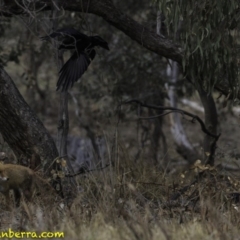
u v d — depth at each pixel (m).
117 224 17.62
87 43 20.98
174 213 20.22
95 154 27.98
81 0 24.42
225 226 17.86
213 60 22.91
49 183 21.94
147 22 32.09
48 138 23.44
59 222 18.16
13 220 18.73
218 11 21.69
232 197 21.80
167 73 37.62
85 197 22.06
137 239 16.00
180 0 22.00
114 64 35.84
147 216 18.30
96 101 38.31
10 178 20.56
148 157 32.66
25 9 22.88
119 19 24.84
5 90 22.75
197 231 16.91
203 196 21.00
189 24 22.12
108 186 21.61
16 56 34.00
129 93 36.03
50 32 25.09
